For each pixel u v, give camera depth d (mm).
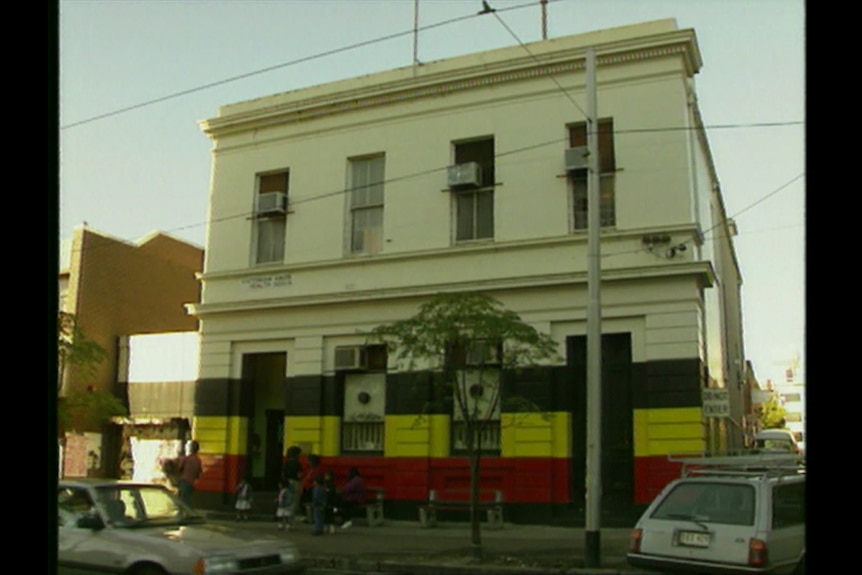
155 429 26406
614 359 18125
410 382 19672
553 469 17859
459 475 18812
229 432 22250
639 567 9188
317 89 22297
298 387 21328
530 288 18719
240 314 22531
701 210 20594
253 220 22938
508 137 19703
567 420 18000
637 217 18078
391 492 19469
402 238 20562
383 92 21172
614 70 18844
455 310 14234
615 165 18484
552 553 14062
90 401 18578
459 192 20281
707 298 20016
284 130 22828
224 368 22562
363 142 21578
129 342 27656
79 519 9047
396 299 20281
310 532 17859
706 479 9172
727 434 24219
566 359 18297
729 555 8562
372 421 20469
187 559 8398
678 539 8953
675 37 18094
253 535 9484
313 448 20703
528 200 19234
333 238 21562
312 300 21266
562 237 18594
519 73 19656
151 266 31359
